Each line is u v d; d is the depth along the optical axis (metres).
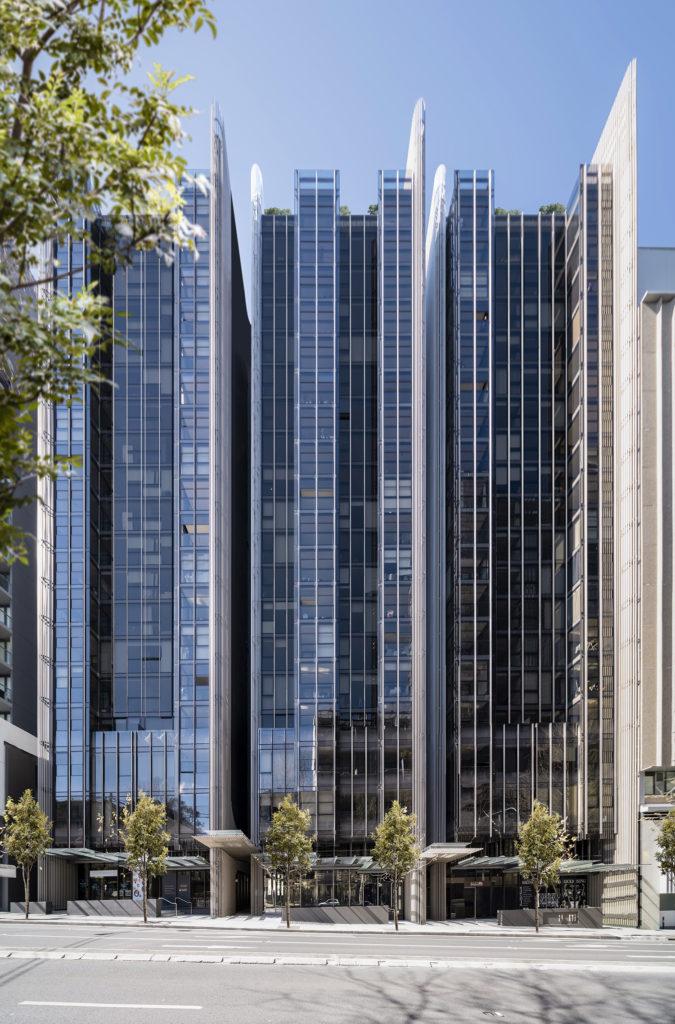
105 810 65.19
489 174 73.62
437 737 74.62
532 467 71.56
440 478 77.00
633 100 64.75
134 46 8.16
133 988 16.08
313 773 65.56
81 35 7.66
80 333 7.49
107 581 70.62
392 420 70.00
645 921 54.47
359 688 68.50
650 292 61.09
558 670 68.69
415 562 68.06
